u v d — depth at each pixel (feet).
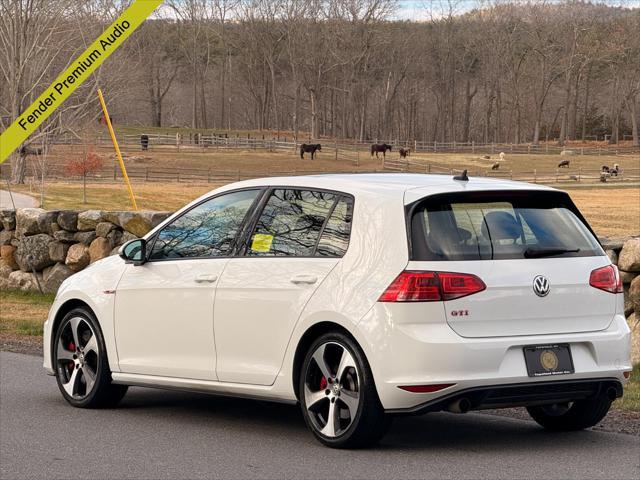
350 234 27.12
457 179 28.55
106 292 32.73
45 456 27.27
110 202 220.23
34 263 66.69
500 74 590.96
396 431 29.81
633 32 579.07
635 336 40.88
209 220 30.89
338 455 26.50
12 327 54.13
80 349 33.94
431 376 25.21
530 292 26.20
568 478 24.04
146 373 31.71
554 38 582.35
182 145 439.22
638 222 199.52
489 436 29.07
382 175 29.25
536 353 26.08
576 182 331.57
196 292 30.07
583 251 27.43
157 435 29.68
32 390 37.45
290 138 545.44
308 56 545.44
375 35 571.28
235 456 26.76
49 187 250.57
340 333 26.55
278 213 29.17
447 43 608.19
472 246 26.14
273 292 28.12
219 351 29.55
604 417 31.27
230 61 626.64
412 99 625.00
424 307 25.36
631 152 508.94
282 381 27.94
